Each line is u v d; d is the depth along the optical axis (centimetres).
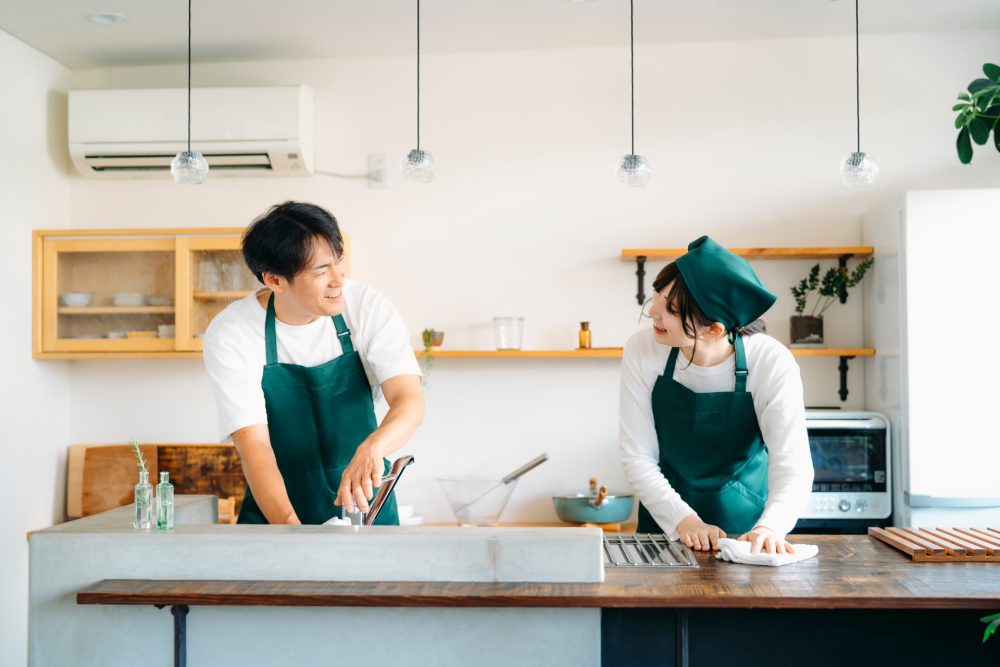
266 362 249
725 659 189
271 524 222
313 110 424
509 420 415
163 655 194
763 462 260
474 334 416
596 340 411
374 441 222
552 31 396
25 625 396
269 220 219
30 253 404
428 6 366
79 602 182
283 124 404
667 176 411
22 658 396
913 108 403
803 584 187
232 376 242
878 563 210
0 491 382
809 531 363
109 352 400
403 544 190
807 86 407
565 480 412
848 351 381
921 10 377
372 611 189
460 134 421
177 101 408
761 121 409
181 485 414
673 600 177
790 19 386
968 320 346
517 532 193
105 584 190
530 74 419
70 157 432
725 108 411
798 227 406
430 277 419
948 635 188
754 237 407
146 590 184
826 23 391
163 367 429
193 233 398
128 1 359
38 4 360
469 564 190
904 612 188
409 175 324
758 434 252
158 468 416
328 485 257
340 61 426
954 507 346
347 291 255
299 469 256
